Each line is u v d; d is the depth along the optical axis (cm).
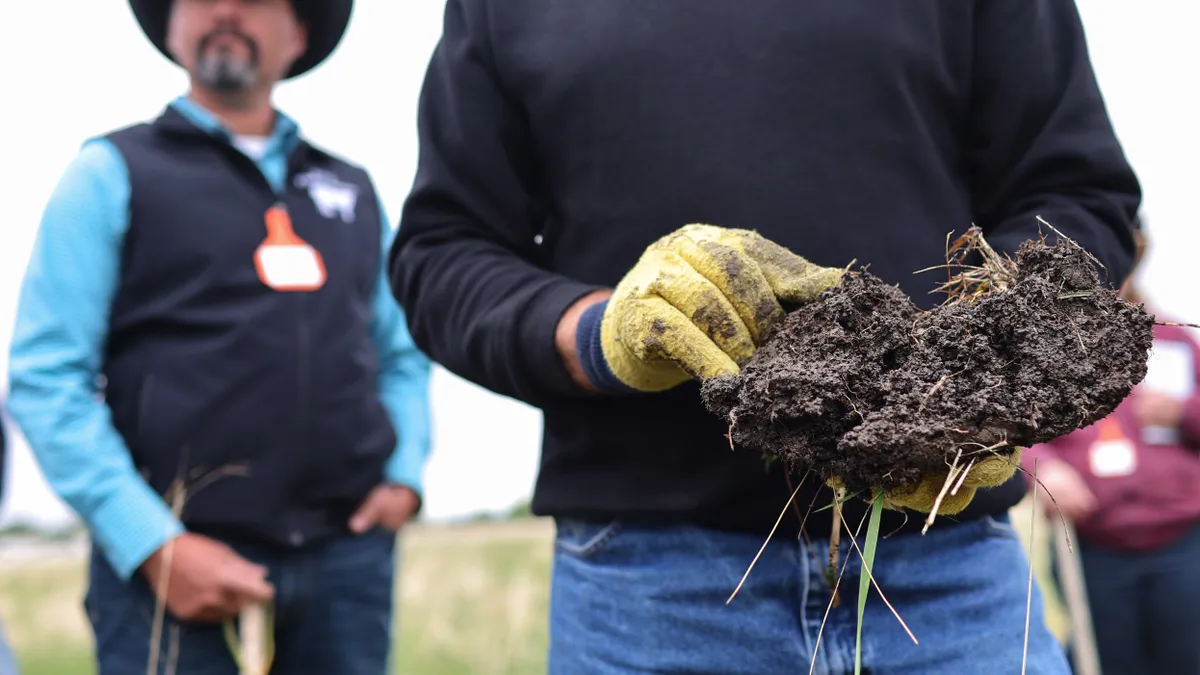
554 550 183
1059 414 120
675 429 159
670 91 162
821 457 123
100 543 257
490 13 179
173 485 263
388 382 325
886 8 162
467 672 461
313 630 280
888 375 124
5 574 905
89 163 270
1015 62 169
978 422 118
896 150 161
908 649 157
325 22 327
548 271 181
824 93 160
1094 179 167
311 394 277
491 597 621
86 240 265
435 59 191
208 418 266
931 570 159
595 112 166
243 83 289
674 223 161
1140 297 430
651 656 161
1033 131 171
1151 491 421
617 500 163
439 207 182
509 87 176
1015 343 125
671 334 130
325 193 300
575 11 171
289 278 281
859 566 156
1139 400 430
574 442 168
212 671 262
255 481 267
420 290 178
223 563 257
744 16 163
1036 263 135
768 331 134
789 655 156
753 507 155
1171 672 427
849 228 158
